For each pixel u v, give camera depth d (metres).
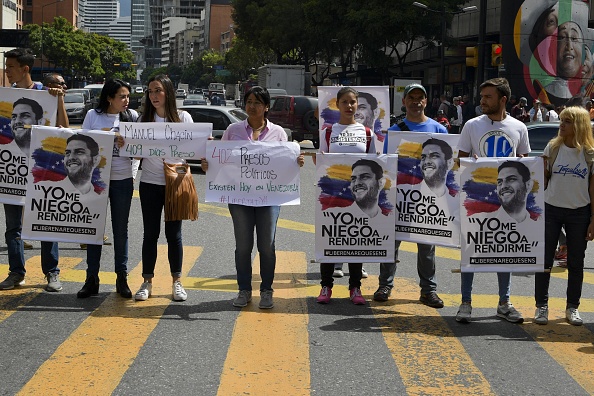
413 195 7.45
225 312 7.14
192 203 7.23
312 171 21.89
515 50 39.12
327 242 7.41
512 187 7.00
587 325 7.18
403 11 47.31
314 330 6.68
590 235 7.05
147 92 7.45
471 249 7.05
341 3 50.84
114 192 7.41
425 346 6.33
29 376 5.35
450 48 50.91
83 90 49.47
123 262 7.50
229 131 7.42
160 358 5.79
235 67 109.19
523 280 9.07
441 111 31.58
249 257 7.35
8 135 7.49
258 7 70.19
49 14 138.38
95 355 5.82
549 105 34.44
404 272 9.27
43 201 7.32
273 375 5.50
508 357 6.13
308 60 69.50
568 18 39.22
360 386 5.35
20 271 7.78
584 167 6.97
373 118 9.92
